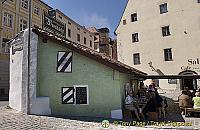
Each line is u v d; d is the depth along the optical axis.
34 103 11.40
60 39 11.91
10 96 14.42
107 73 11.80
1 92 27.47
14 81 13.70
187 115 13.05
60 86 11.91
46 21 14.40
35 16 34.16
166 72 28.91
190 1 28.22
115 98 11.62
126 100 11.62
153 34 30.38
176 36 28.64
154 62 29.91
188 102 13.26
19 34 13.09
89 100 11.74
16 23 30.70
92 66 11.92
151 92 11.93
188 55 27.61
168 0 29.67
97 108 11.65
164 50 29.45
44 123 9.24
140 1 32.09
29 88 11.54
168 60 29.00
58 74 11.97
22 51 12.55
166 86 28.17
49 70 11.96
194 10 27.86
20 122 9.30
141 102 12.52
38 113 11.36
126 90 13.13
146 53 30.66
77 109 11.73
